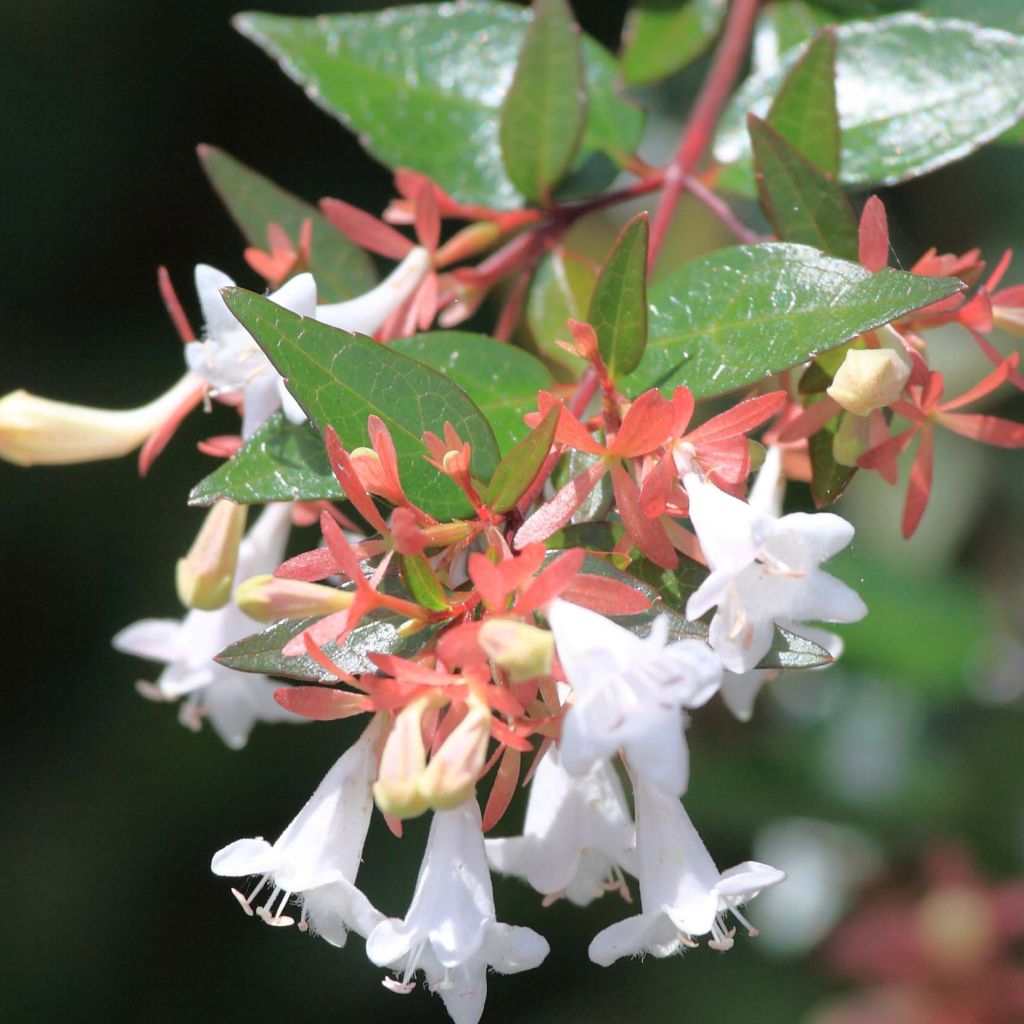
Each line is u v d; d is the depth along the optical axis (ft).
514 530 1.37
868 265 1.39
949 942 2.00
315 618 1.36
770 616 1.35
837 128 1.47
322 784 1.37
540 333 1.53
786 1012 2.24
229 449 1.45
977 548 2.10
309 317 1.38
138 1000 2.56
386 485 1.35
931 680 2.02
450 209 1.52
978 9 1.57
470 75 1.60
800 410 1.43
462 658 1.32
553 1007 2.48
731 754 2.19
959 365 1.88
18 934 2.52
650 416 1.35
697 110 1.58
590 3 2.40
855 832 2.14
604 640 1.32
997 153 1.93
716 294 1.40
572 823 1.41
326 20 1.60
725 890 1.36
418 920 1.35
